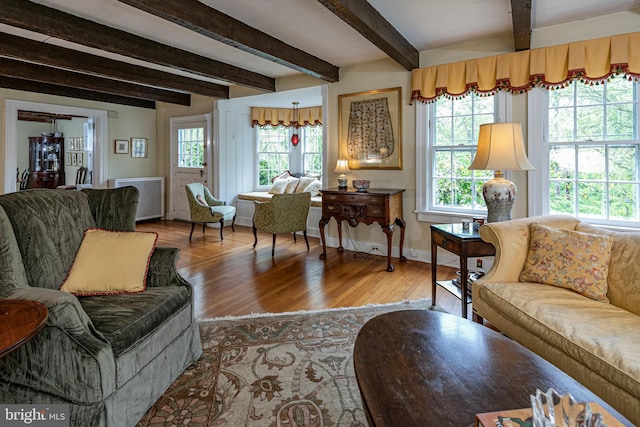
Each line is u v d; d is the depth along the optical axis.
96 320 1.55
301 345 2.24
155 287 2.00
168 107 6.99
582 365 1.44
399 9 2.92
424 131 4.00
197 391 1.79
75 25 3.03
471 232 2.55
